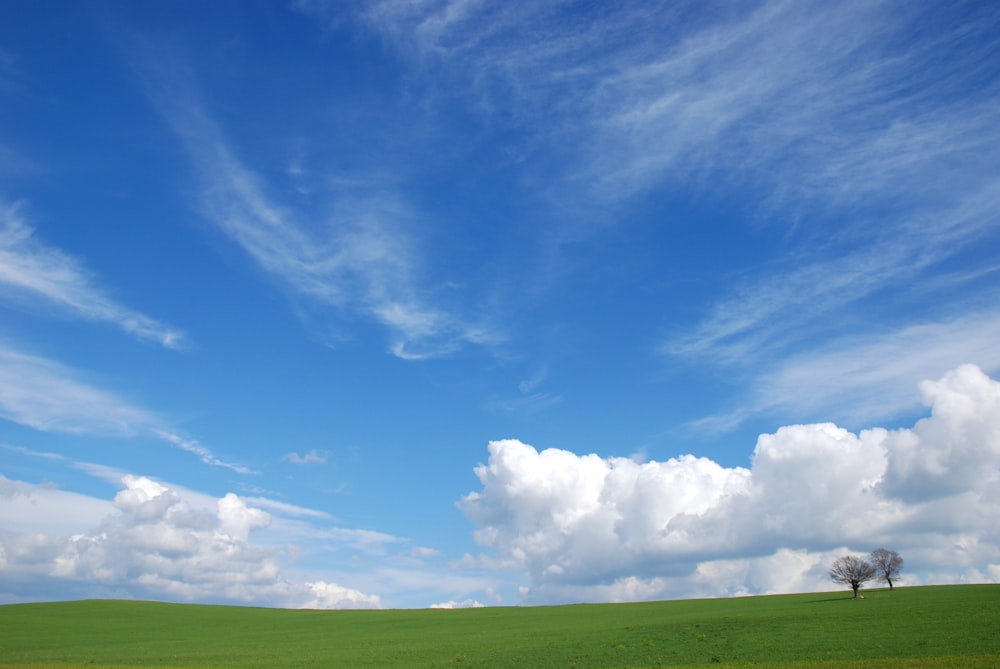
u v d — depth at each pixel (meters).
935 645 49.78
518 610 111.50
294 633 87.69
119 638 83.25
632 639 64.75
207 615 108.06
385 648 69.19
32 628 91.00
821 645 53.72
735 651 54.34
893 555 106.81
